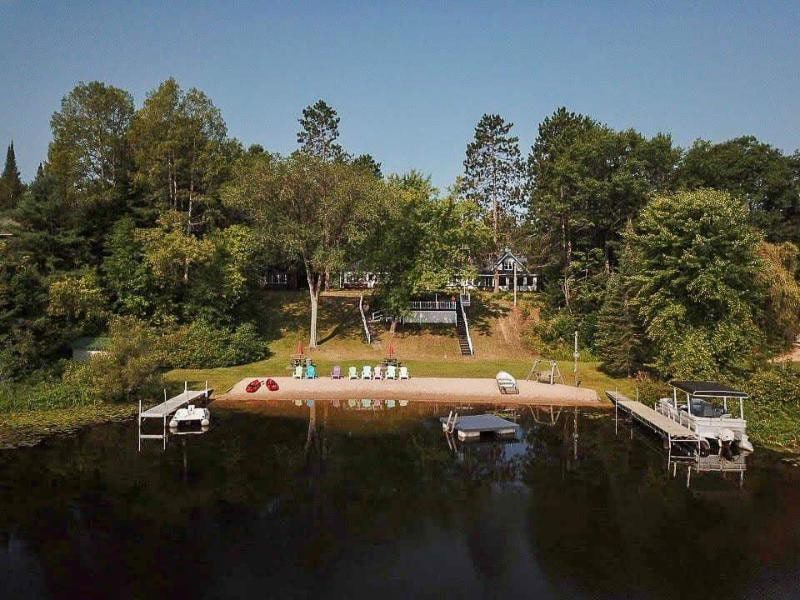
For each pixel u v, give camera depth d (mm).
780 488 19109
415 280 47750
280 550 14703
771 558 14297
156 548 14773
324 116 77562
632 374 37781
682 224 32844
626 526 16156
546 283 57625
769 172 51625
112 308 41625
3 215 49812
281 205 42438
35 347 31094
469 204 51312
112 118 46406
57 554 14453
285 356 43594
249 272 49531
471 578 13367
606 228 51688
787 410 26484
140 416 25406
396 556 14414
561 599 12492
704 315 32625
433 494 18562
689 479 20000
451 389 34438
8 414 27688
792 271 39625
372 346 46938
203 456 22281
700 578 13367
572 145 55344
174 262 40469
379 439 24750
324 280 62219
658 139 50156
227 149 53719
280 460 21891
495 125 71312
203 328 40844
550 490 18938
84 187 43875
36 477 19859
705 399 26500
